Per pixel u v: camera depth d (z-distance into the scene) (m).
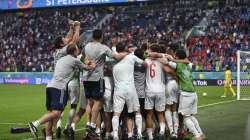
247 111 16.39
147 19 47.69
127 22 48.09
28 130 9.59
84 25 49.56
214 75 35.12
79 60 9.74
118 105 9.78
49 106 9.72
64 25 50.16
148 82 10.12
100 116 10.30
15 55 46.78
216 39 41.22
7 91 30.78
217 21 44.19
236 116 14.88
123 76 9.82
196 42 41.22
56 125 10.91
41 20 51.94
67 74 9.66
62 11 52.16
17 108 18.83
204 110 16.84
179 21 45.72
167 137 10.72
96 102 9.91
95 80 9.85
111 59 10.15
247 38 40.47
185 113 9.62
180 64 9.68
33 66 44.00
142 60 10.14
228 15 44.59
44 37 48.91
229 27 42.66
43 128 11.38
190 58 39.00
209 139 10.44
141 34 45.03
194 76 35.94
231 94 25.83
